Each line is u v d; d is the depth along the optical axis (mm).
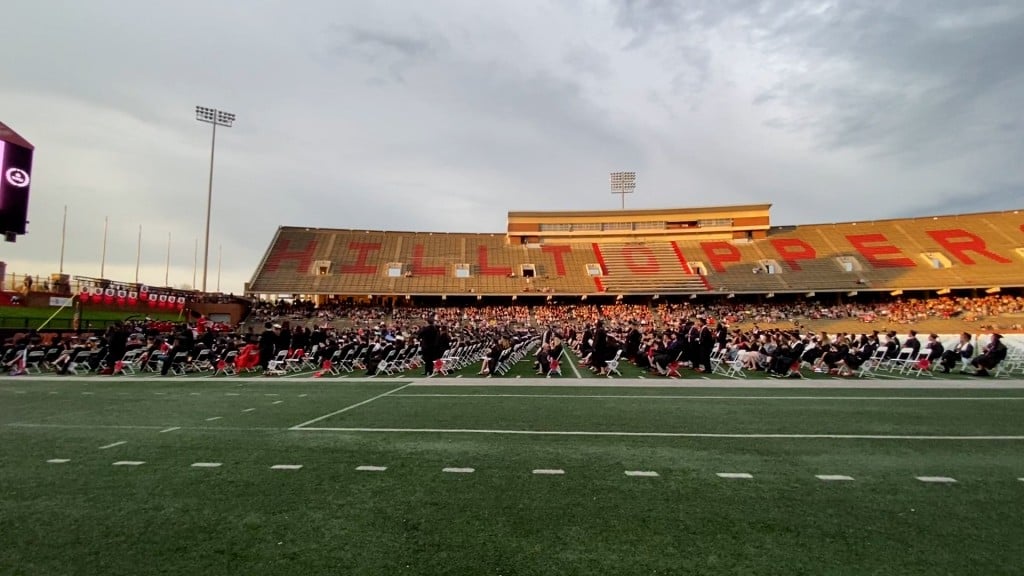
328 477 5520
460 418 8977
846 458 6340
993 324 42656
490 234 64688
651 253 59875
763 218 60750
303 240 58719
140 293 35656
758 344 19234
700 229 61938
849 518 4387
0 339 20453
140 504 4691
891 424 8477
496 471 5754
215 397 11594
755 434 7684
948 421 8734
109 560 3588
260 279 51469
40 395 11906
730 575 3396
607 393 12258
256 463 6074
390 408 10039
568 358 24750
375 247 59438
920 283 48781
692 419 8891
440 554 3678
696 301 54719
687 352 18828
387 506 4648
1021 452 6645
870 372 17609
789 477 5551
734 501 4805
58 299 30156
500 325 47281
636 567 3498
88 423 8531
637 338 19156
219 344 19875
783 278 53000
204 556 3645
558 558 3625
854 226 59969
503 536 3998
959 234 54625
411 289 53000
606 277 55750
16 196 16828
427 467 5914
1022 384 14078
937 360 17500
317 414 9375
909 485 5285
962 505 4703
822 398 11414
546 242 63125
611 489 5145
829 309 49781
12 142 16766
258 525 4203
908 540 3941
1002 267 48656
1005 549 3783
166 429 8023
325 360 17625
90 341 19531
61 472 5703
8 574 3377
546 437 7469
